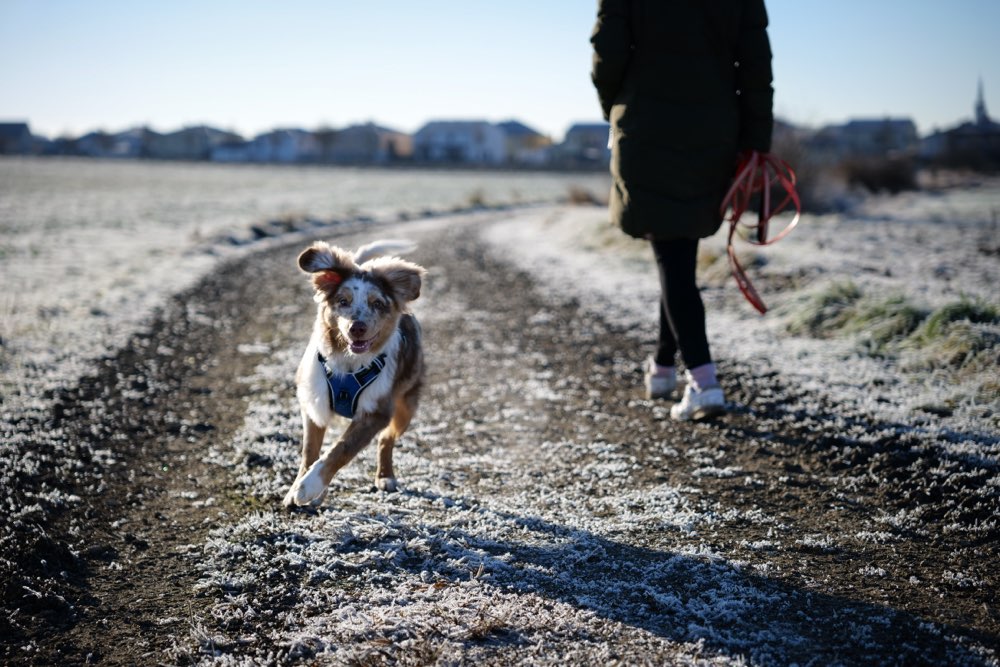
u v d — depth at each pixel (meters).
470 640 2.83
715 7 4.72
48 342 7.61
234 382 6.79
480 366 7.48
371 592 3.20
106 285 11.29
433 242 19.75
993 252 12.77
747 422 5.50
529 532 3.82
